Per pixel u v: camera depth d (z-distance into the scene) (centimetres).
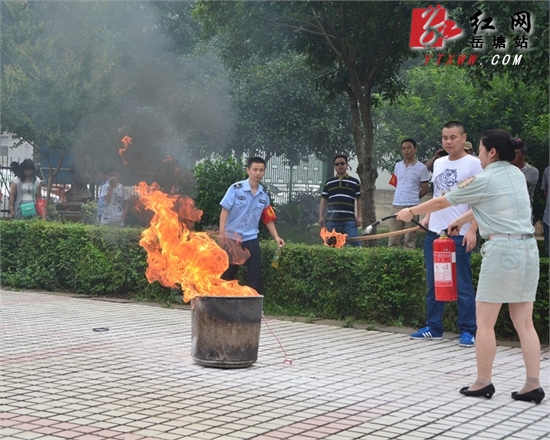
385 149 1889
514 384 622
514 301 566
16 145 1551
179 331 828
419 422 510
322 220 1191
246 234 902
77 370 637
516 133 1596
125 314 935
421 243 1466
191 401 548
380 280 890
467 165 767
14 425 482
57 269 1125
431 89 1759
